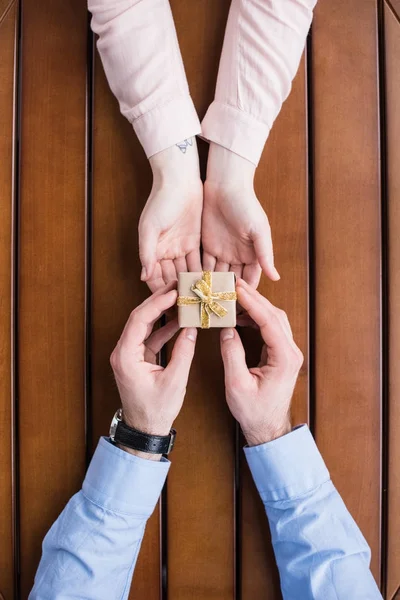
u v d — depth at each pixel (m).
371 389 0.77
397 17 0.77
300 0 0.70
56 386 0.77
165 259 0.75
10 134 0.78
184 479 0.77
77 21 0.77
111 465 0.67
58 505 0.77
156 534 0.77
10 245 0.77
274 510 0.70
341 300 0.77
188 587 0.77
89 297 0.78
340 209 0.77
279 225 0.77
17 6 0.77
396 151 0.77
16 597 0.77
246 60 0.72
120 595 0.68
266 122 0.72
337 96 0.77
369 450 0.77
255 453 0.70
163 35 0.72
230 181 0.72
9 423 0.77
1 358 0.77
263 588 0.77
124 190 0.77
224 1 0.77
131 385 0.66
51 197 0.77
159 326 0.77
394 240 0.77
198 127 0.73
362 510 0.77
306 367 0.77
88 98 0.78
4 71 0.77
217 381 0.77
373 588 0.66
